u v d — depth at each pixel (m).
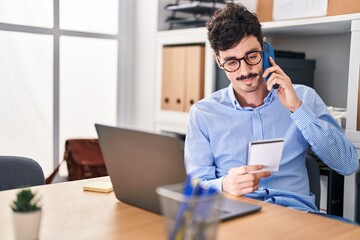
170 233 0.86
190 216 0.83
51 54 2.87
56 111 2.91
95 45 3.05
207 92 2.48
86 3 2.98
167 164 1.05
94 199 1.29
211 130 1.74
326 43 2.45
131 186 1.19
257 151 1.29
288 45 2.63
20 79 2.76
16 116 2.76
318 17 1.98
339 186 2.00
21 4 2.72
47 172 2.90
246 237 0.99
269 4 2.19
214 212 0.84
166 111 2.79
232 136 1.72
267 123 1.70
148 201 1.15
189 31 2.55
